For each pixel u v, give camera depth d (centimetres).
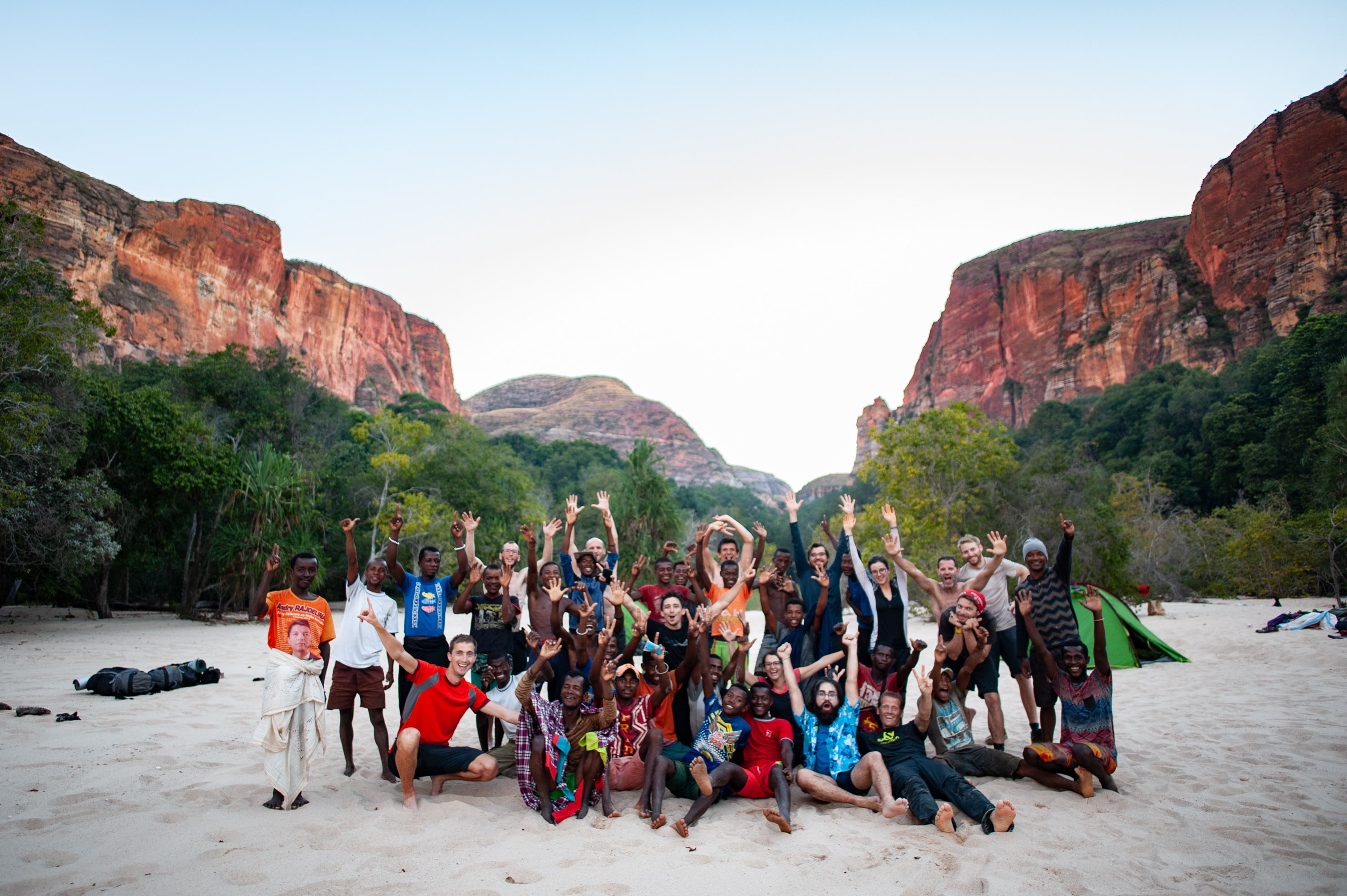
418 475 3931
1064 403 9888
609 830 486
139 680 865
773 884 401
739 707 547
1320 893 394
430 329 16425
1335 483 4150
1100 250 11425
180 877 385
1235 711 859
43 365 1794
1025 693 690
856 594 684
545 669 554
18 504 1800
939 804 507
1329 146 8444
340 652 593
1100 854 445
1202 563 3891
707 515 10281
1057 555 671
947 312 14025
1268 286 8675
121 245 7206
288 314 10169
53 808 474
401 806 511
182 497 2452
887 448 3061
